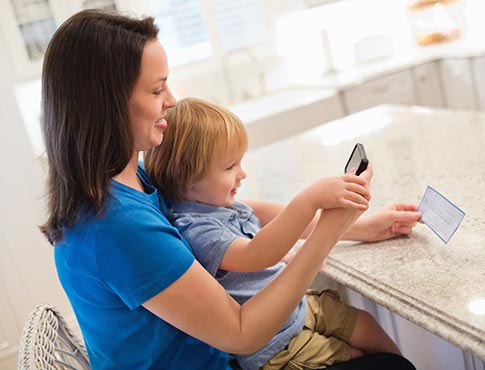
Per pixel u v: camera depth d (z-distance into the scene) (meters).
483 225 1.13
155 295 0.87
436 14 3.92
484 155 1.53
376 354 1.12
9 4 2.96
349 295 1.58
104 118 0.86
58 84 0.87
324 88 3.66
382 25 4.26
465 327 0.83
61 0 3.07
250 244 1.00
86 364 1.19
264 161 2.01
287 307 0.94
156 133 0.94
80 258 0.90
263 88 4.10
